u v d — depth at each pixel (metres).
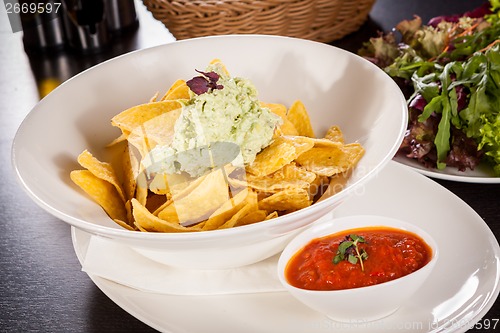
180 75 0.71
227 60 0.71
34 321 0.59
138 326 0.58
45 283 0.63
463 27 0.81
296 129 0.67
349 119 0.66
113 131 0.69
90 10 0.96
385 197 0.65
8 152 0.79
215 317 0.56
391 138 0.60
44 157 0.62
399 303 0.54
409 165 0.71
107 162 0.67
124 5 1.01
